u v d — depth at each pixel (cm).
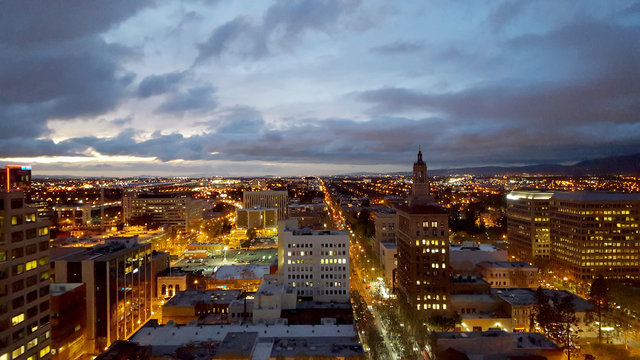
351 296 18750
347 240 17838
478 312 16538
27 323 9981
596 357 12912
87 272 14162
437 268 16825
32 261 10194
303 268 17812
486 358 11281
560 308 13662
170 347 11188
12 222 9550
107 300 14225
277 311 14325
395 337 14325
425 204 18838
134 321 16512
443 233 16900
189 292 17375
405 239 18188
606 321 15162
